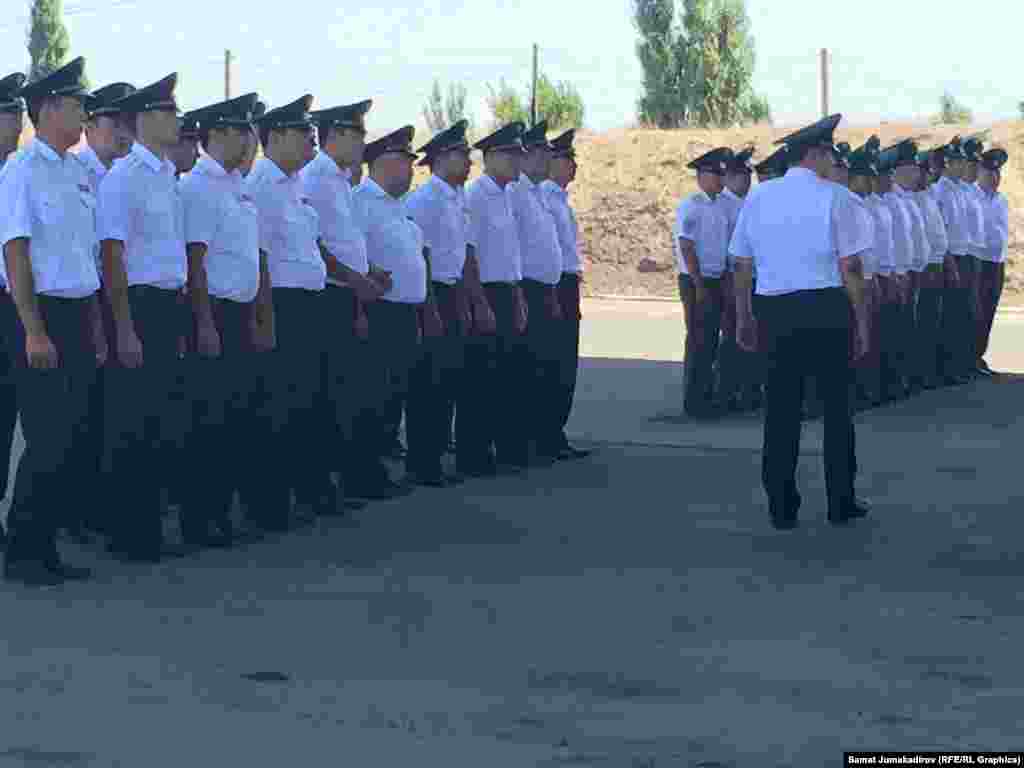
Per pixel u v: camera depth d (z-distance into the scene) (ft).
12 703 45.88
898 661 51.01
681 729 43.93
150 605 58.03
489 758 41.37
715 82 405.59
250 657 50.96
